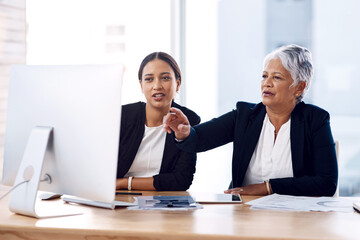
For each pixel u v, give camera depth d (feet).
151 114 7.15
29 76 5.33
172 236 4.30
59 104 5.04
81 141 4.87
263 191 6.43
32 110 5.26
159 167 7.09
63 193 5.10
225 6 13.73
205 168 12.77
